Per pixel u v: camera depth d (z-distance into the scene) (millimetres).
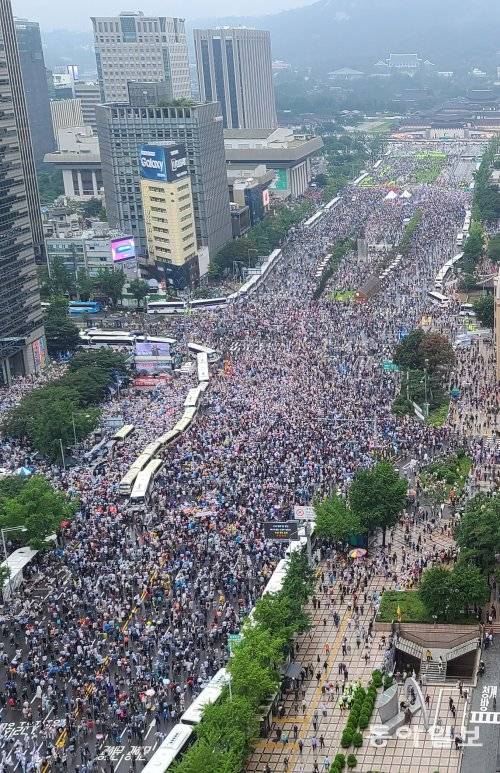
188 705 162000
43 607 194375
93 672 172625
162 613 187875
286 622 174000
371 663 173625
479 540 194125
